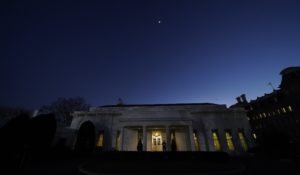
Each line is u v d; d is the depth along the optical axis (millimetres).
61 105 42031
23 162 13359
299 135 31859
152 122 22500
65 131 24906
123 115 25609
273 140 22516
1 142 13469
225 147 24219
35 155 16500
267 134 23844
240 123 26016
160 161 13352
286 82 35625
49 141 17844
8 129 14156
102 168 11688
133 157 14086
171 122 22359
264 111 40812
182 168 11602
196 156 14219
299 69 33812
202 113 26469
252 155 23094
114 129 26578
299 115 32312
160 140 24406
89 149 22438
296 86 33625
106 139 25844
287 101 35031
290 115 34188
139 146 20312
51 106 41000
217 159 13930
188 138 21984
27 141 14797
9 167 12797
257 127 42375
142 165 12312
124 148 21859
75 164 14680
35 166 13500
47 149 17703
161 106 29078
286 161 16969
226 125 25750
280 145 22016
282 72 36156
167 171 10945
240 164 13930
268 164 15250
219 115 26391
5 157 13172
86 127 23859
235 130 25344
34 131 16078
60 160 17328
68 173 11148
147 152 14836
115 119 27344
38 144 16531
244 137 25297
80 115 28203
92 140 23250
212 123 25891
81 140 22750
